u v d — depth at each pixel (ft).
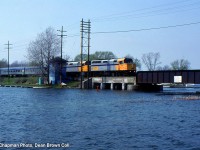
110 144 86.43
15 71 560.61
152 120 130.21
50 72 470.39
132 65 386.11
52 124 118.42
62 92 333.01
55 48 471.21
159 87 389.60
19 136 96.27
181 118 136.67
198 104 204.85
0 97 263.70
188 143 88.12
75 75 466.29
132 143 87.71
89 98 251.39
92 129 108.06
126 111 162.20
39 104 200.64
